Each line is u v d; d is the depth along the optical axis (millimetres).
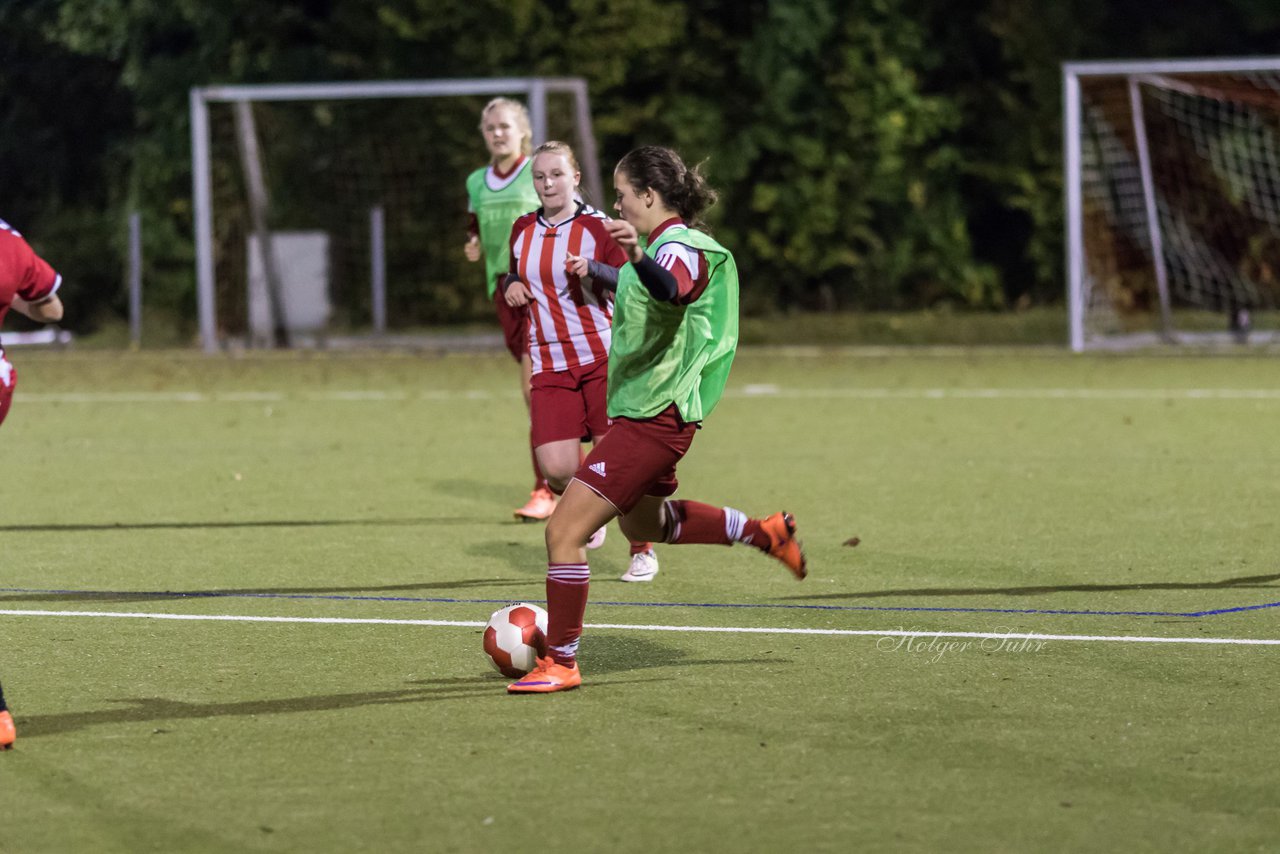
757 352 89375
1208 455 45500
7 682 21203
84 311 117000
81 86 119438
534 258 28406
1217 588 27406
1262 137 106188
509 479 41844
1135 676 21375
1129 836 15320
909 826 15578
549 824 15648
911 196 114875
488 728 18953
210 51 113812
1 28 117312
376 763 17594
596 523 20719
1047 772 17234
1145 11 121438
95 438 51156
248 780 17031
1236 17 121500
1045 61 114688
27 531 33781
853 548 31438
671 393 20641
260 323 94500
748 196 114875
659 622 24844
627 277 20422
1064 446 47812
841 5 112875
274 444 49500
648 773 17203
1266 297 105938
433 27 109250
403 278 112062
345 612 25688
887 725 19047
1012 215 120250
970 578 28359
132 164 115875
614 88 113125
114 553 31172
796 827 15555
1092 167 110688
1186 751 17984
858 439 49844
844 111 112625
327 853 14938
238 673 21688
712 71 112875
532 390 29203
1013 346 93938
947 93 117938
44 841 15273
